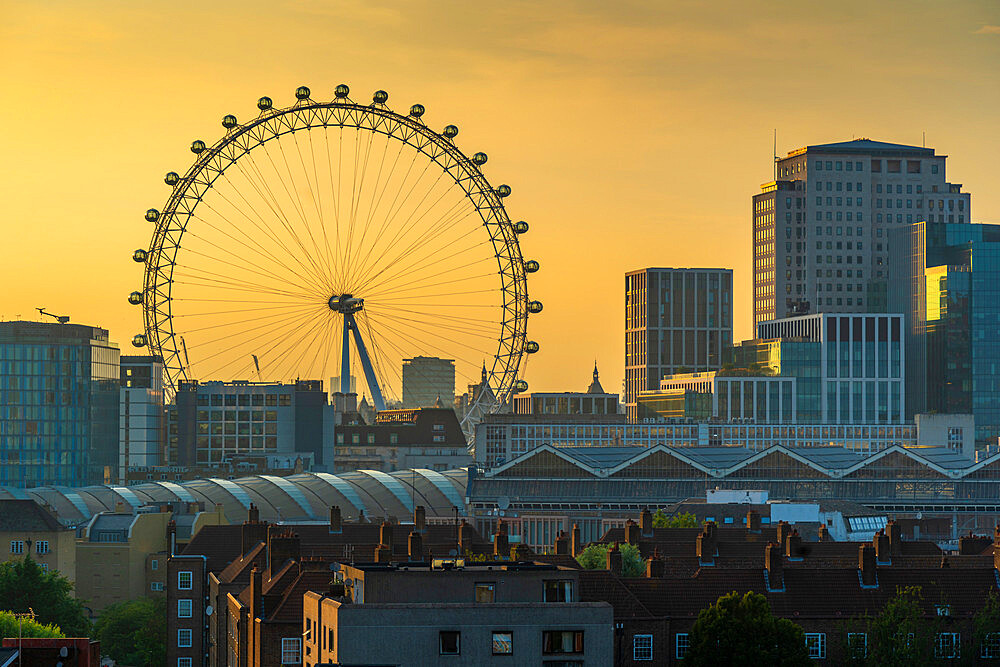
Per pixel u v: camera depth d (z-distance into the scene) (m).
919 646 194.00
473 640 160.00
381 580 163.62
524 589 165.25
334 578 181.88
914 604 198.62
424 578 164.00
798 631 189.50
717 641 188.25
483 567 172.50
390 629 159.62
